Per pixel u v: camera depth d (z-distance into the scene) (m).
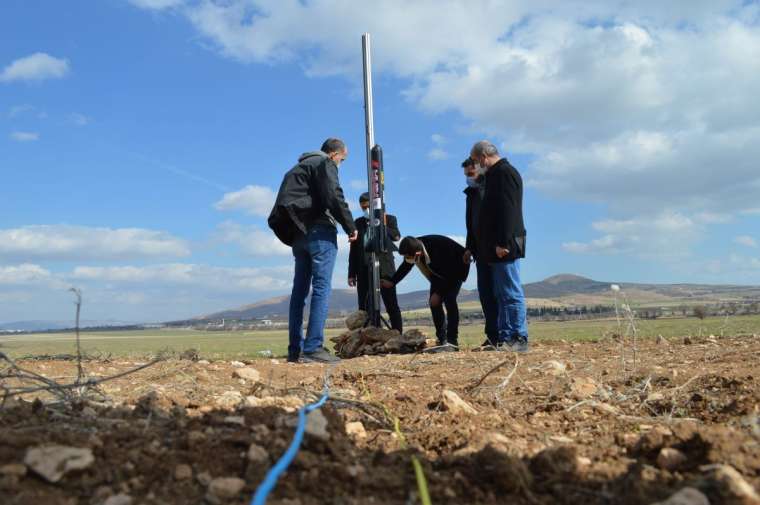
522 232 5.86
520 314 5.93
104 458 1.86
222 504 1.61
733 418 2.62
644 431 2.51
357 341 7.24
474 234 7.02
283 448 1.95
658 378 3.72
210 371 4.68
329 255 5.77
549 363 4.45
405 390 3.66
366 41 7.79
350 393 3.51
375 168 7.38
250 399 2.88
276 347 8.93
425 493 1.60
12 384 3.57
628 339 7.02
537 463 1.94
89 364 5.23
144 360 5.72
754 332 7.39
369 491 1.74
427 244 7.37
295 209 5.59
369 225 7.43
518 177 5.85
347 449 2.12
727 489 1.59
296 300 5.90
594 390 3.48
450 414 2.75
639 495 1.66
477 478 1.83
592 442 2.35
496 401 3.23
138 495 1.67
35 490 1.65
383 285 7.74
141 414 2.52
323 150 5.88
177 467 1.80
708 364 4.51
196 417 2.40
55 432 2.06
